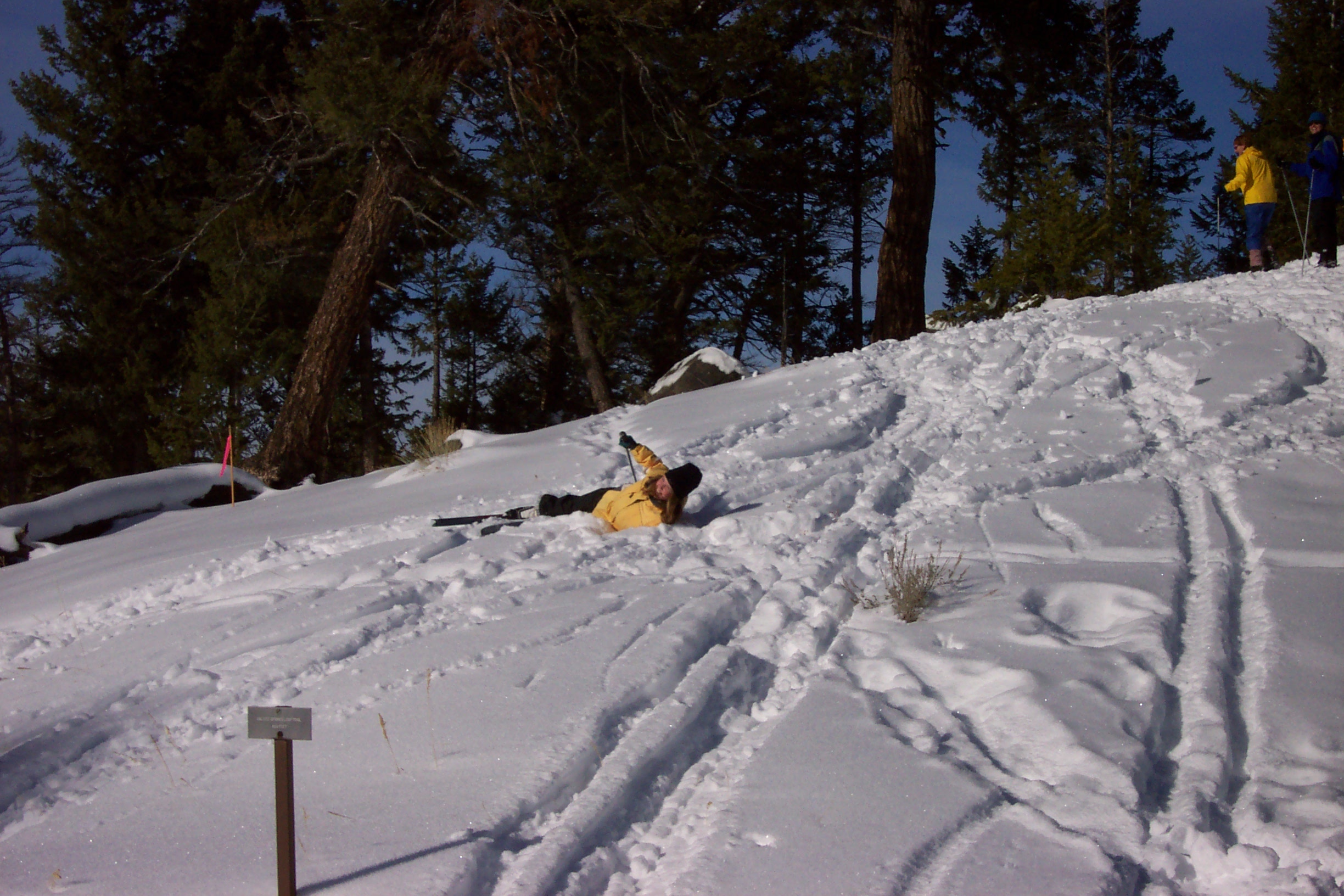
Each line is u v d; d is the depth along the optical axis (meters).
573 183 21.31
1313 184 11.27
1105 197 28.08
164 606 6.55
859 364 10.91
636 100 16.48
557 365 29.20
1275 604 4.43
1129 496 6.21
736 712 4.12
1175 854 2.89
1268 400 7.73
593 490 7.91
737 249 27.20
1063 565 5.18
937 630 4.57
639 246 23.31
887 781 3.35
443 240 23.62
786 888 2.85
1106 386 8.68
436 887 2.92
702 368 13.41
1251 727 3.56
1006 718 3.73
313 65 15.48
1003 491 6.71
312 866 3.14
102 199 26.31
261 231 18.41
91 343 26.69
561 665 4.44
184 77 27.83
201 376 22.19
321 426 15.99
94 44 27.02
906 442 8.16
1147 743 3.48
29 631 6.50
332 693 4.52
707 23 18.56
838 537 5.95
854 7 16.05
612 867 3.13
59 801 3.93
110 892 3.15
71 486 31.58
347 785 3.66
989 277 23.86
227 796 3.74
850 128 28.94
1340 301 9.71
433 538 7.03
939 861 2.92
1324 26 27.59
